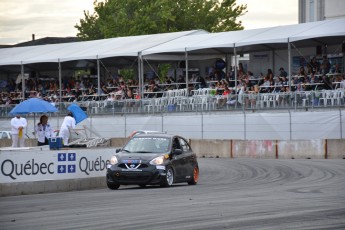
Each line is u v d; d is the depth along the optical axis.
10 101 76.50
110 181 29.66
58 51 74.19
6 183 27.36
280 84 56.69
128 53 64.44
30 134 66.56
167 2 96.12
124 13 96.50
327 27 54.81
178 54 65.94
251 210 20.22
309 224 17.38
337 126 49.97
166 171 29.55
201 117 57.16
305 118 51.41
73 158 29.91
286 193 25.61
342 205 21.33
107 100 64.12
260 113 53.72
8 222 18.56
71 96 72.19
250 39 57.41
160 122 59.72
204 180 34.75
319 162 42.78
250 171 38.59
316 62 57.31
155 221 18.19
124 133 61.94
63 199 25.08
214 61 67.69
